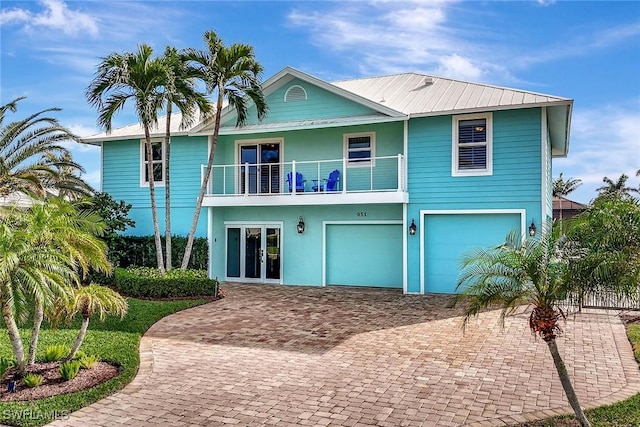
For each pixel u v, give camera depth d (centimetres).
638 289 621
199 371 773
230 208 1909
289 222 1830
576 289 547
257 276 1872
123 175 1970
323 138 1809
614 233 693
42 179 1739
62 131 1714
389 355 864
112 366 789
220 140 1898
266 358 848
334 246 1789
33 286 645
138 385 704
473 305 579
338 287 1733
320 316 1210
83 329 775
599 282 542
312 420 580
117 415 595
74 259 793
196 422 575
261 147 1897
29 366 754
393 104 1683
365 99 1638
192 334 1026
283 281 1830
